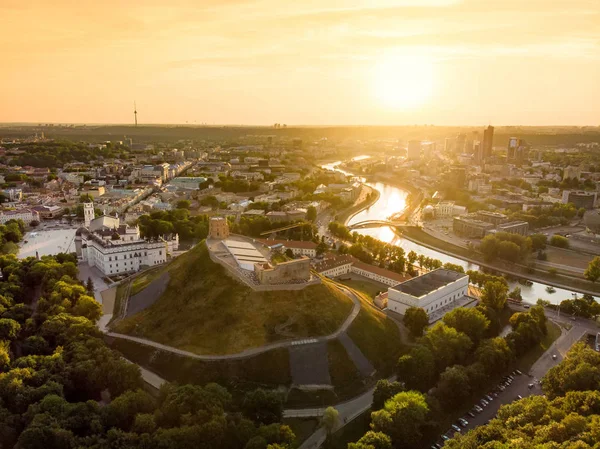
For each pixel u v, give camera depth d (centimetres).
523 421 19400
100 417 18700
